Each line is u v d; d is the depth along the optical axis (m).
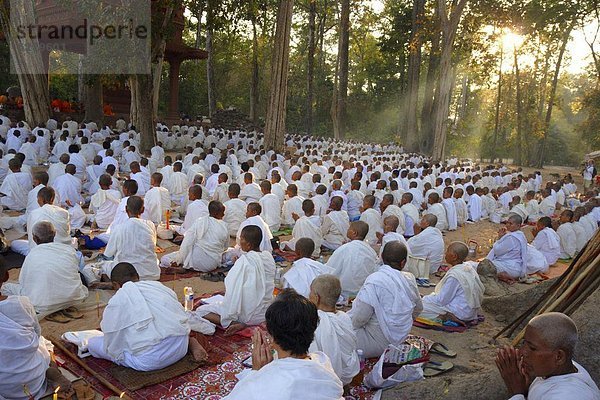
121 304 4.02
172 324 4.08
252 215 7.00
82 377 3.95
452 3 26.36
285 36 19.19
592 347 3.76
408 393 3.87
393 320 4.35
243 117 36.31
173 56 26.08
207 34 34.53
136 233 5.93
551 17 27.95
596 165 39.75
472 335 5.30
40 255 4.99
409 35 34.62
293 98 48.41
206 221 6.70
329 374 2.46
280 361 2.47
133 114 22.66
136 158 14.32
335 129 33.25
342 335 3.72
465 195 13.80
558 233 9.41
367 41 46.41
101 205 8.42
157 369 4.11
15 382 3.37
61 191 8.74
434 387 3.85
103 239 7.38
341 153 22.41
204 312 5.13
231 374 4.20
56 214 6.38
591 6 27.42
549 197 14.27
